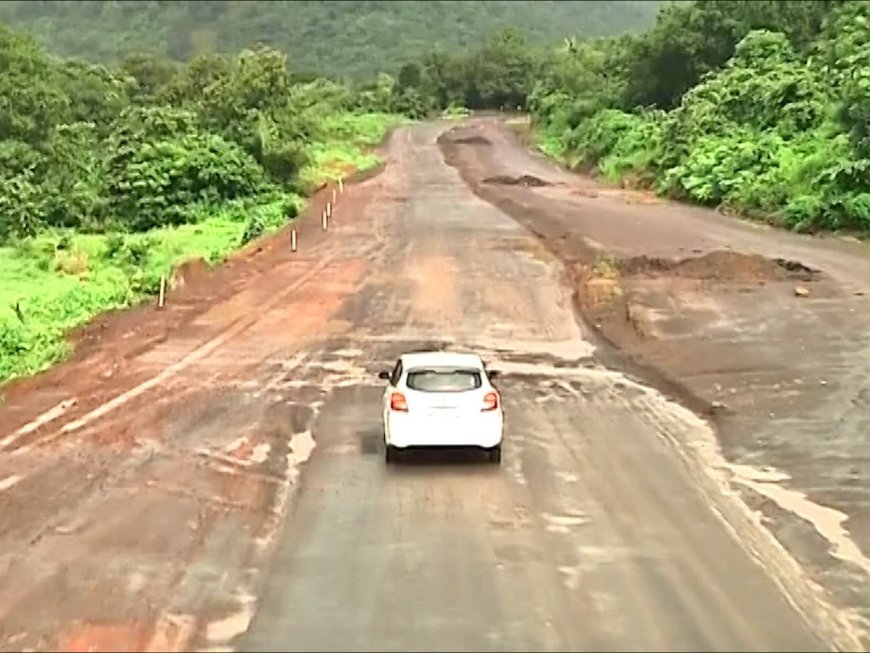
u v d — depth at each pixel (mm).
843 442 20219
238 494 17500
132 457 19703
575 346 29547
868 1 77062
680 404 23438
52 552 14914
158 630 12242
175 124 63000
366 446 20422
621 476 18375
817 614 12656
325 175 82750
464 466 19047
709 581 13688
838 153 52719
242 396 24344
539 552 14727
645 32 107125
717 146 65625
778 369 25703
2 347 28969
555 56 168625
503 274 41062
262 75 76375
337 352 29000
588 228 52219
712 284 36750
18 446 20578
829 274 37594
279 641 11875
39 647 11844
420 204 66688
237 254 47875
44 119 68375
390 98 172875
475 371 19422
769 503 16922
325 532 15609
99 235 53312
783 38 78250
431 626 12242
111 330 32562
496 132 134875
